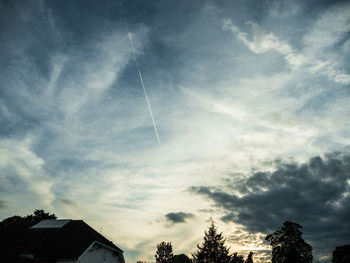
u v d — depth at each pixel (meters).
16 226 28.83
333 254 35.25
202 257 23.92
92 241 23.02
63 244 22.23
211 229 25.12
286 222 41.25
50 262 19.22
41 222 28.81
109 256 26.16
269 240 42.09
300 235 39.47
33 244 22.47
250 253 42.31
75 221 28.64
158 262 46.69
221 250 23.80
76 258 20.06
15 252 21.14
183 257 44.38
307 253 38.25
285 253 39.09
